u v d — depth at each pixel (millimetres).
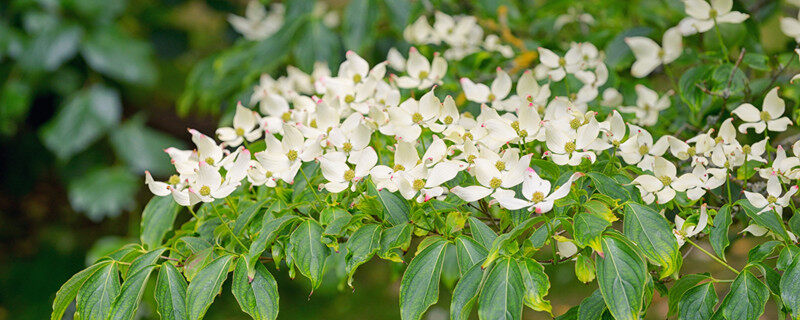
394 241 1674
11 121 3908
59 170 3949
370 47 2555
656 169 1717
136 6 4227
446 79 2121
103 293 1705
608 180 1686
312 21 2389
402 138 1758
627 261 1607
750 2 2535
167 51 4242
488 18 2379
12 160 4438
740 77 1983
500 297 1599
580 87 2061
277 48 2375
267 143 1734
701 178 1732
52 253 4836
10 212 5062
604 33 2322
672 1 2287
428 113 1759
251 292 1683
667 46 2078
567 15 2582
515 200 1651
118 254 1761
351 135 1745
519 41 2350
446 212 1732
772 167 1729
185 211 2176
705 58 2137
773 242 1686
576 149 1703
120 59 3729
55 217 5121
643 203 1720
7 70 3881
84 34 3729
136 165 3820
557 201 1667
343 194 1769
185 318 1681
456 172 1676
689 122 2096
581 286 4309
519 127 1729
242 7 3984
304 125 1804
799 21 1946
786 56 2037
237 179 1729
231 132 1897
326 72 2168
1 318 4305
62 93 3895
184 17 4664
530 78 1887
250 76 2369
